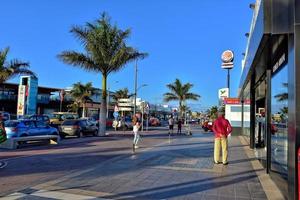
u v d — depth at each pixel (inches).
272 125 424.2
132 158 553.9
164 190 331.6
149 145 795.4
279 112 376.5
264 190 340.5
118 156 578.6
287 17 259.1
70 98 2778.1
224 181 380.5
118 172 423.5
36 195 304.5
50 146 759.7
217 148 513.7
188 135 1274.6
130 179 380.8
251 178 400.2
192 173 425.4
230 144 859.4
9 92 2370.8
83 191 321.4
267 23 265.7
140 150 679.7
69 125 1095.6
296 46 247.4
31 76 1412.4
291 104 254.5
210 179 390.0
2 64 1244.5
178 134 1337.4
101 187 339.3
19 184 350.0
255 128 778.2
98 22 1093.1
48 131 905.5
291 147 254.1
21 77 1423.5
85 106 2726.4
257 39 333.1
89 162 507.8
